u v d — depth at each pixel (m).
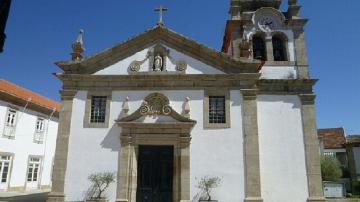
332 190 19.31
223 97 16.55
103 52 17.17
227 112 16.14
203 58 17.00
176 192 15.38
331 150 36.34
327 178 29.34
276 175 16.12
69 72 17.23
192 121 15.88
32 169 30.20
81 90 16.97
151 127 16.08
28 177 29.61
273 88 17.28
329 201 17.72
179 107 16.41
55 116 34.25
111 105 16.67
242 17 19.47
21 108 28.64
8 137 26.89
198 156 15.65
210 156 15.62
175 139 16.02
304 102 16.98
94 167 15.86
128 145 15.97
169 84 16.72
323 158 30.83
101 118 16.69
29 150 29.69
